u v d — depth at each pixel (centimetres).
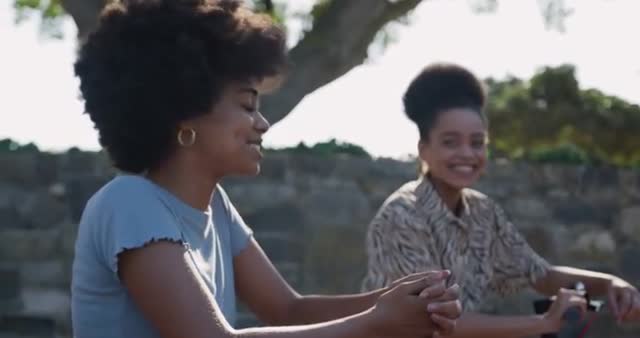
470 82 434
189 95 279
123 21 284
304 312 318
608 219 1024
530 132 1326
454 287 262
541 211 1012
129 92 280
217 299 291
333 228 962
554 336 395
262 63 289
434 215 420
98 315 274
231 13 289
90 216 275
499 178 1007
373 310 262
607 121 1306
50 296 931
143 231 267
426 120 431
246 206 950
